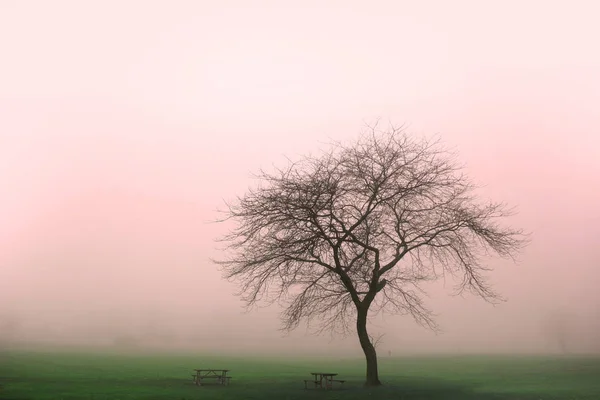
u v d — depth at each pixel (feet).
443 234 84.89
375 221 83.56
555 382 92.32
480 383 90.33
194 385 84.28
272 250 80.94
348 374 114.83
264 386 84.23
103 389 75.05
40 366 115.34
